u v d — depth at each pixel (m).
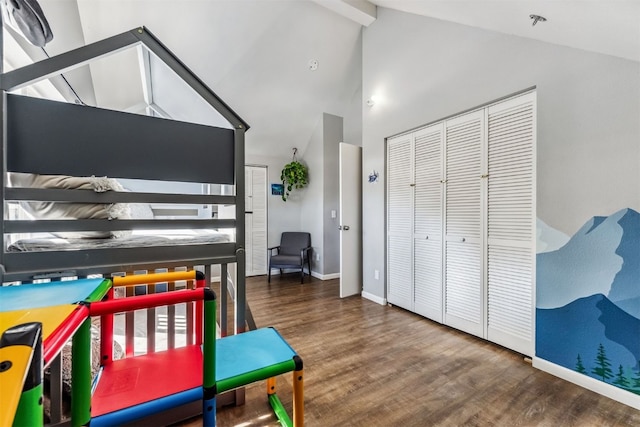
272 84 4.08
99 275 1.42
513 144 2.24
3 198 1.18
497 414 1.59
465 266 2.60
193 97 3.97
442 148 2.79
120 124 1.37
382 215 3.47
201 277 1.45
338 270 4.93
